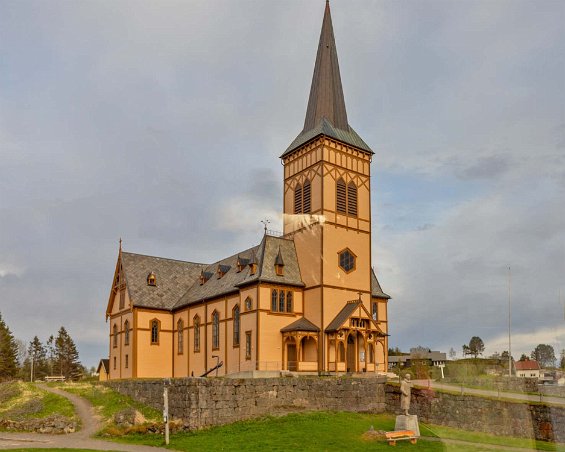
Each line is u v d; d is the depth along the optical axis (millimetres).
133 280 60250
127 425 28734
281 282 46438
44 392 37781
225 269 55219
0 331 60656
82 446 24453
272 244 47969
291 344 46031
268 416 29938
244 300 47312
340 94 51969
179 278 63406
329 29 53469
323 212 46688
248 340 46188
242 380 29719
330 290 46062
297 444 23156
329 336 45094
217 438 25672
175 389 29469
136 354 57031
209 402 28375
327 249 46344
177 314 58938
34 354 85000
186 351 56344
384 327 53250
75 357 90000
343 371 44406
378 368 47000
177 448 23969
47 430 29078
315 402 31609
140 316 58031
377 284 53844
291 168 50906
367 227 50000
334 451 21438
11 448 23484
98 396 35594
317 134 47844
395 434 18906
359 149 50438
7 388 39938
